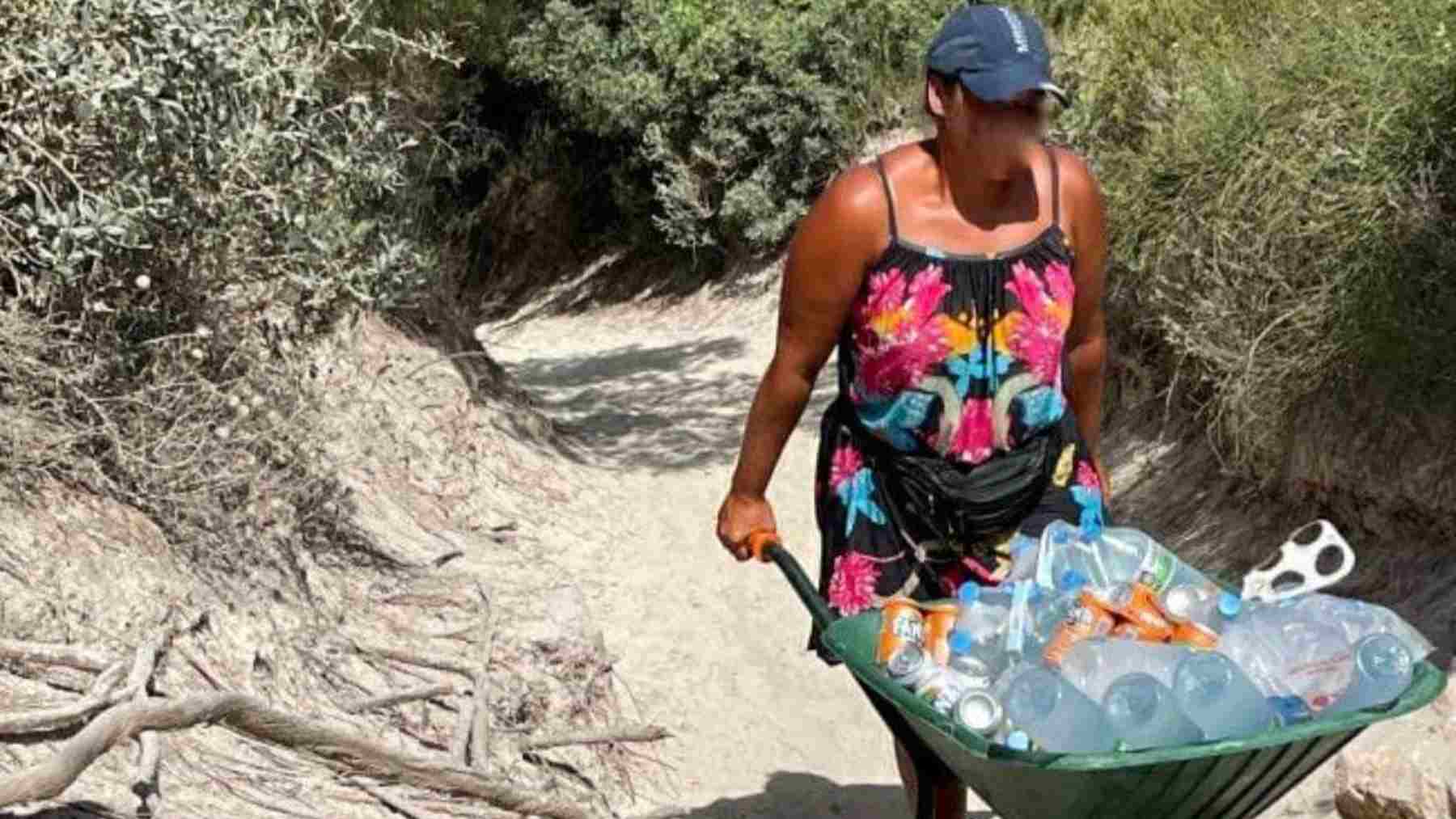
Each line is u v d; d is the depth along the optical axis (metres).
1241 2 9.36
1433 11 7.41
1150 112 9.33
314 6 7.45
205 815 4.77
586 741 6.31
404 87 10.80
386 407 9.48
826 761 6.75
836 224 4.07
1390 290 6.64
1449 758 4.41
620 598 8.37
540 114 21.50
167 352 6.61
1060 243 4.11
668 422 13.00
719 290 18.80
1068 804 3.37
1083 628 3.51
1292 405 7.14
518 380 15.59
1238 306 7.45
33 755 4.64
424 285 10.56
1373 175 7.02
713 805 6.20
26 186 6.23
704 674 7.49
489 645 6.86
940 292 4.05
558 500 9.91
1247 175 7.60
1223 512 7.76
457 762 5.73
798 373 4.24
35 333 6.09
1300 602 3.59
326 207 7.43
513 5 13.91
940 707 3.46
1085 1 12.62
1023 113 3.92
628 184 20.06
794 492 10.34
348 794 5.29
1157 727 3.26
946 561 4.26
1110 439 9.01
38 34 6.06
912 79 17.44
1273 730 3.25
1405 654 3.39
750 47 18.03
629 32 18.86
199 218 6.66
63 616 5.45
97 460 6.31
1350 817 4.61
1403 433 6.59
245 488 6.77
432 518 8.74
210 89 6.43
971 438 4.15
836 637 3.76
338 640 6.45
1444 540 6.45
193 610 5.90
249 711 4.76
